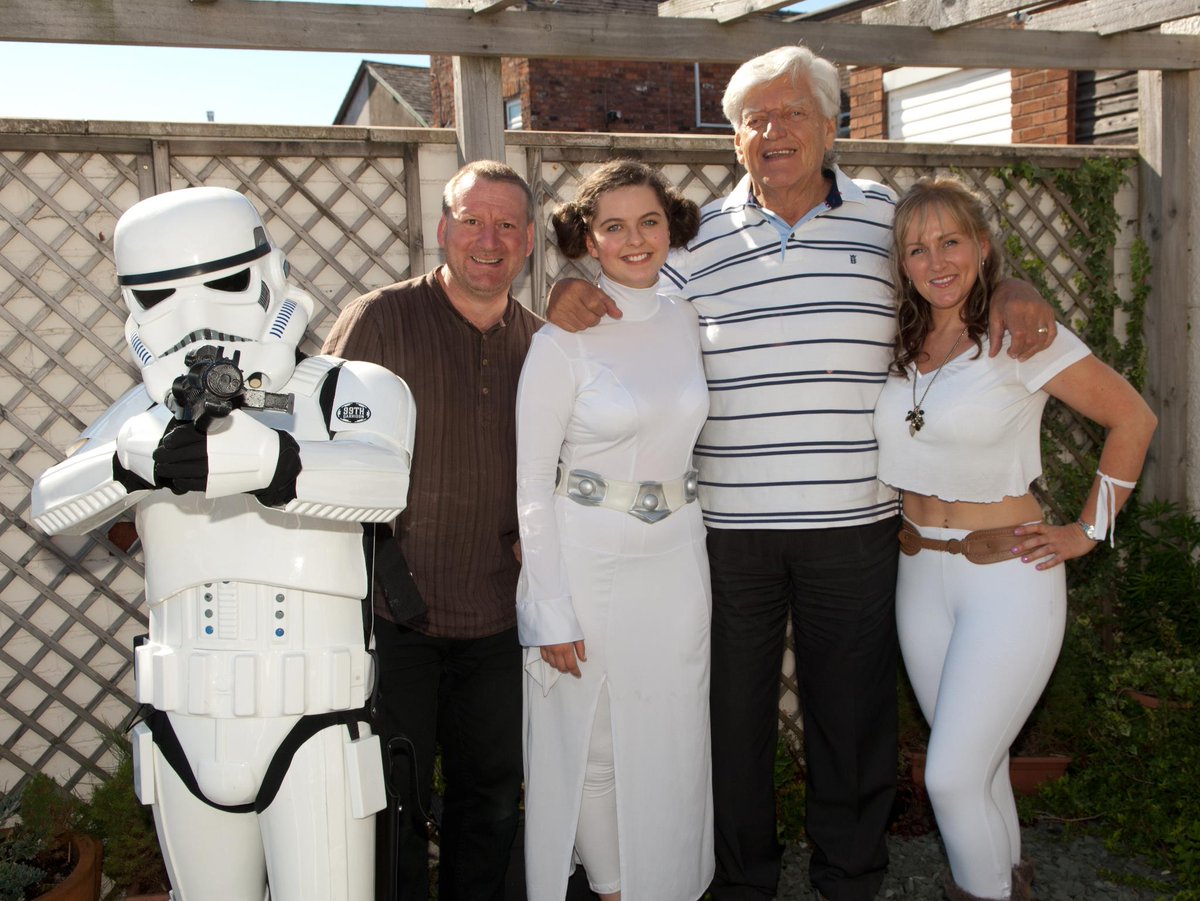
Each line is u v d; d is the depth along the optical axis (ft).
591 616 8.28
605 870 8.89
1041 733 13.28
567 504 8.35
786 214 9.25
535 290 12.76
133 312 5.98
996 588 8.64
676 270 9.64
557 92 47.19
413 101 51.21
